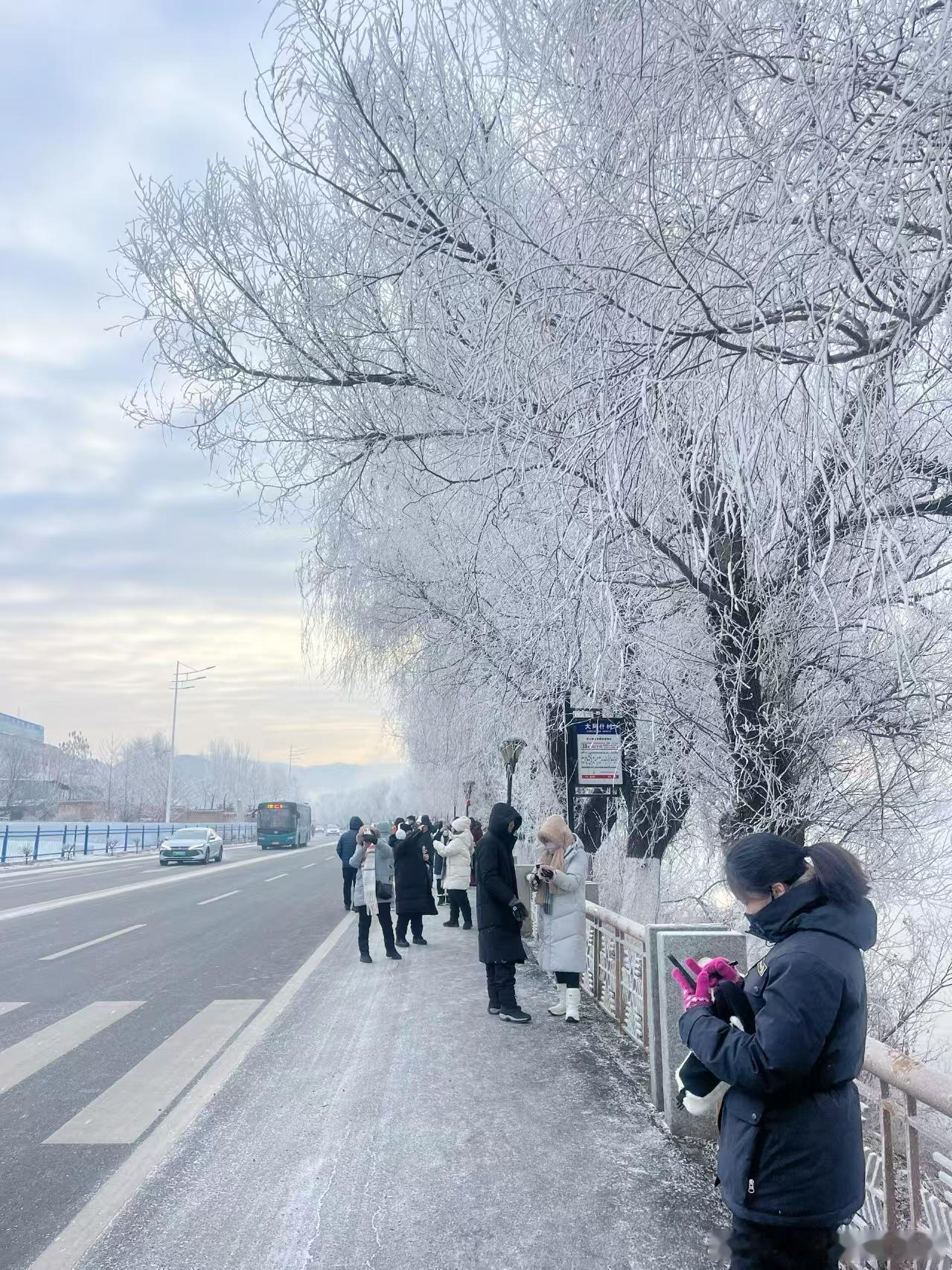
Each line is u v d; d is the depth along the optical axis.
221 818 105.94
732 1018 2.57
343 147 5.29
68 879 25.64
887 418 3.88
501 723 12.51
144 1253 3.70
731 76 3.49
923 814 7.53
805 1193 2.26
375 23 5.03
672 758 8.30
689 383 4.10
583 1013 8.14
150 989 9.42
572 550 4.62
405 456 7.20
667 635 7.39
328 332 6.24
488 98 5.20
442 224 5.01
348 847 17.14
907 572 4.34
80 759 111.56
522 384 4.48
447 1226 3.92
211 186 6.52
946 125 3.06
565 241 4.24
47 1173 4.55
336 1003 8.66
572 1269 3.56
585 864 7.93
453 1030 7.47
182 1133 5.11
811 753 6.75
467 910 15.32
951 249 3.16
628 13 3.84
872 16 3.16
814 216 3.16
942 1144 2.94
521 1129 5.09
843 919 2.38
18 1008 8.52
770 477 3.84
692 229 3.67
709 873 9.92
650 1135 5.01
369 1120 5.26
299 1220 3.98
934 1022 9.33
